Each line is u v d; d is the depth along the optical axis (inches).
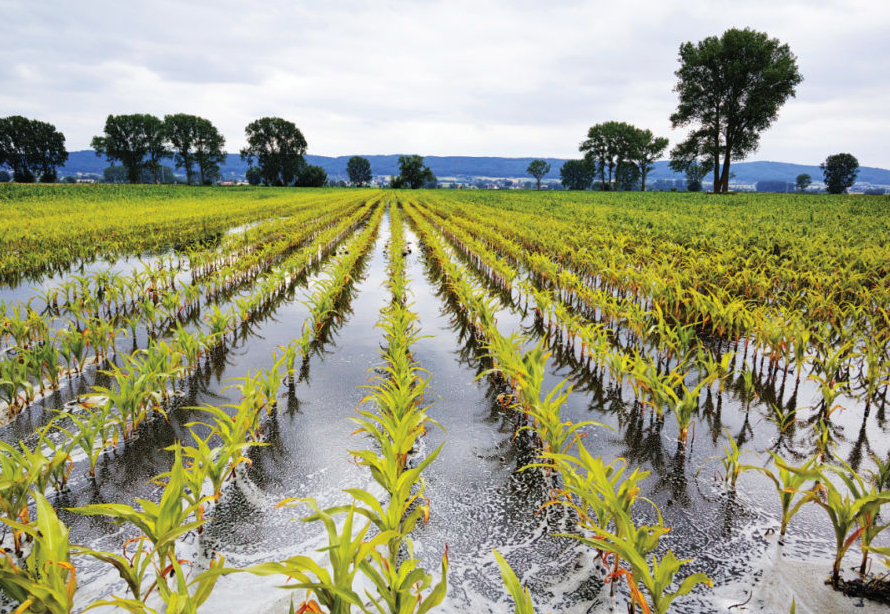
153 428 182.4
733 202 1483.8
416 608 104.9
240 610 106.0
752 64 2076.8
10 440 168.7
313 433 183.6
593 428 189.9
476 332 311.1
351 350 282.2
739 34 2062.0
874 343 217.8
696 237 561.0
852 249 440.1
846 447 171.2
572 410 205.9
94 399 202.5
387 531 94.5
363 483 152.1
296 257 489.4
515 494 148.3
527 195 2207.2
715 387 227.3
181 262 533.3
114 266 504.1
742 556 120.9
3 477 116.4
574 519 136.5
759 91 2075.5
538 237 616.7
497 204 1487.5
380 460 123.9
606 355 224.1
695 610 104.7
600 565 119.0
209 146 4045.3
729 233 592.7
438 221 1018.7
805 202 1428.4
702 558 120.5
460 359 269.9
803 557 120.1
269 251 532.1
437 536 130.3
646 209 1152.8
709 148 2301.9
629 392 222.8
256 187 3400.6
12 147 3604.8
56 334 263.0
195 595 82.0
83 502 138.6
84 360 232.4
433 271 532.4
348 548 86.3
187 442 172.9
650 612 98.6
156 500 140.0
